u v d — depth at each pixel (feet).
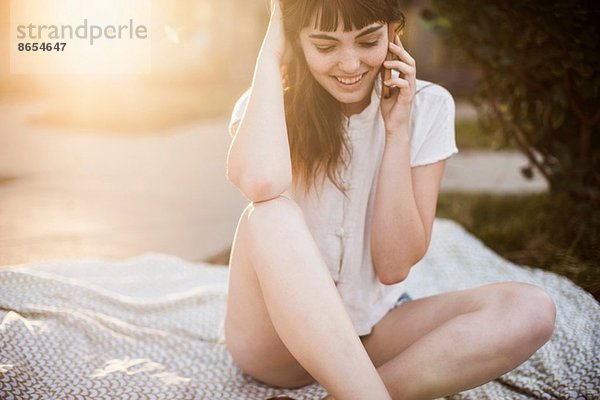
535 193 14.10
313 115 5.41
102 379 5.79
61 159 20.18
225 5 46.52
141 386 5.76
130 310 7.68
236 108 5.84
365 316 5.74
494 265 9.25
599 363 6.04
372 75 5.19
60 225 13.11
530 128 10.71
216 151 22.17
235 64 47.62
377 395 4.56
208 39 46.29
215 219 13.78
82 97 36.96
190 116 30.78
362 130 5.56
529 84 9.79
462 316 5.08
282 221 4.87
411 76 5.30
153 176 18.02
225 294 8.23
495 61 9.77
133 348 6.68
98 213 14.08
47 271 9.13
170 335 6.90
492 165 18.62
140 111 31.40
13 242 11.93
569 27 8.07
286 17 5.24
